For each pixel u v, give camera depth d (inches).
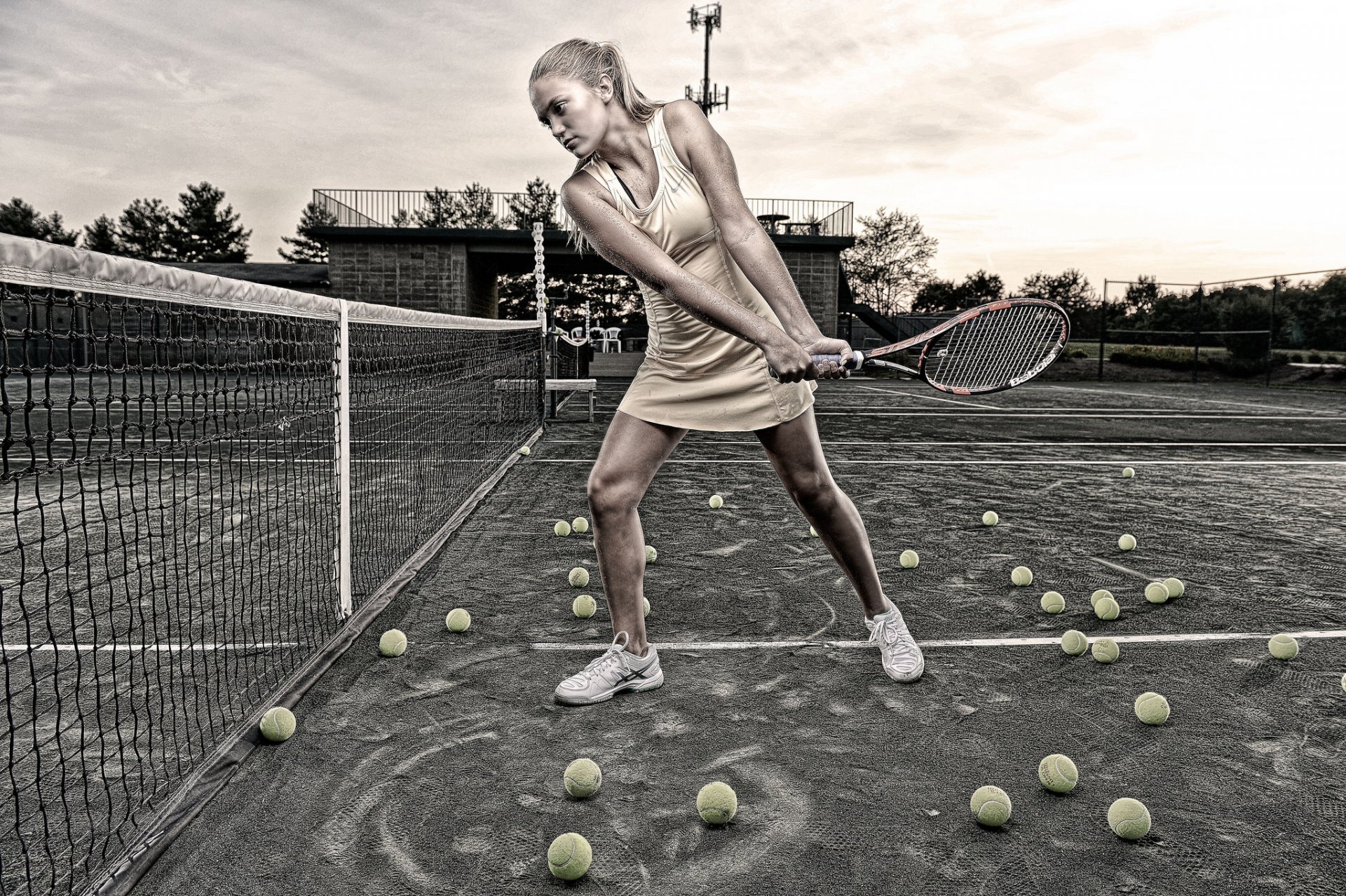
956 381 121.3
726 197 100.7
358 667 133.7
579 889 77.4
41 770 96.6
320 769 100.0
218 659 132.9
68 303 103.1
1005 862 81.7
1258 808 91.7
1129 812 85.5
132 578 177.6
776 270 100.7
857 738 108.6
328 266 1120.2
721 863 81.6
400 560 195.3
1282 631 151.9
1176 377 1198.3
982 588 179.0
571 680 119.6
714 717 115.0
